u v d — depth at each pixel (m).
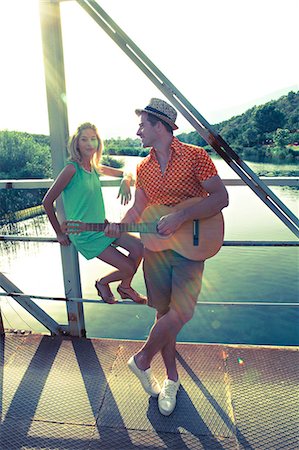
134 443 1.61
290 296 17.16
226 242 2.06
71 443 1.62
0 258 25.73
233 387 1.93
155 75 1.77
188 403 1.83
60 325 2.53
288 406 1.79
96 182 2.02
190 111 1.80
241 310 16.38
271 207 1.96
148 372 1.80
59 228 2.05
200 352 2.25
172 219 1.54
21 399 1.90
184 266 1.66
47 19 2.00
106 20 1.74
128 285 2.20
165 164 1.59
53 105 2.13
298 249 23.09
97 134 1.92
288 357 2.18
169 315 1.68
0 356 2.29
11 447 1.60
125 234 2.09
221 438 1.62
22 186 2.24
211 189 1.54
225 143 1.83
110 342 2.41
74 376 2.08
